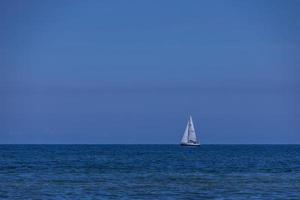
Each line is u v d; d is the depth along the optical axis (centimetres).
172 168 19675
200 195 11888
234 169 19250
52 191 12400
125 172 17650
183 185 13700
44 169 18738
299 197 11581
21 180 14700
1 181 14412
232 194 12025
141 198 11450
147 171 18150
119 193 12169
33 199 11219
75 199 11269
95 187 13200
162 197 11606
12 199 11206
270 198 11444
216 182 14438
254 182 14425
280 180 14962
